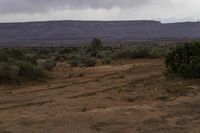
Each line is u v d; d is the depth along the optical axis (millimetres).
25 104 14469
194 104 13047
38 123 10555
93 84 20172
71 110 12539
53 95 16734
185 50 21125
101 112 11812
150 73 25000
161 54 40688
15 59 26141
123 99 14773
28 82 21938
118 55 41531
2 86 20641
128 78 22453
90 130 9758
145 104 13383
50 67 30094
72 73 26906
